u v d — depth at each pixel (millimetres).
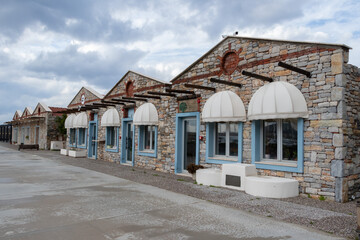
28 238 4656
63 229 5121
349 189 7461
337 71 7406
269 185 7652
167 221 5676
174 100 12617
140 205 6879
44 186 9211
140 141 14672
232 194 8039
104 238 4727
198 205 6910
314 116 7785
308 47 8016
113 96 17453
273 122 9070
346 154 7398
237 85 9680
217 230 5184
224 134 10562
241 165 8664
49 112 27812
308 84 7965
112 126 17609
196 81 11570
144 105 13859
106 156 17844
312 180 7738
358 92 8023
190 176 11602
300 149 7961
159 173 12500
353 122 7750
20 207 6562
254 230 5195
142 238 4750
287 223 5594
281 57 8656
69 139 23516
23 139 35656
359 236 4617
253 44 9477
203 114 10188
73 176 11430
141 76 14984
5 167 14031
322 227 5324
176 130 12359
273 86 8297
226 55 10453
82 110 20594
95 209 6473
